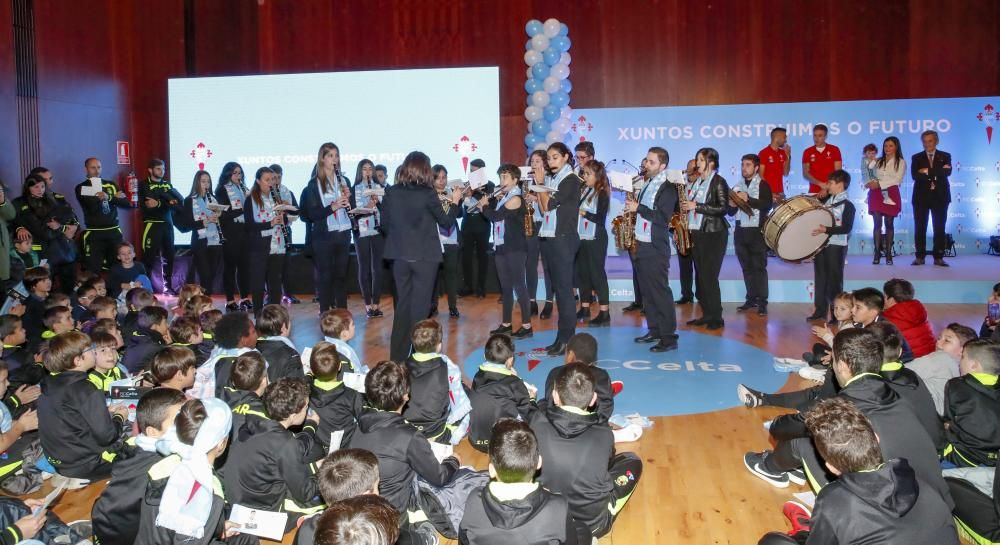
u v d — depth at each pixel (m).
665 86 11.77
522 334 7.15
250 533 3.00
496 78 11.35
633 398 5.22
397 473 3.05
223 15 12.15
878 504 2.21
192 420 2.60
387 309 9.13
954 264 10.06
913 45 11.38
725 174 11.45
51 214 8.38
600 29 11.80
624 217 7.06
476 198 8.34
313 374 3.77
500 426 2.48
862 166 10.68
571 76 11.88
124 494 2.75
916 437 2.92
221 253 9.52
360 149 11.57
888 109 11.14
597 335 7.33
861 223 11.34
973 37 11.29
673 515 3.44
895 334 3.54
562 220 6.16
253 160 11.70
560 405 3.08
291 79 11.60
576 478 2.95
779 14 11.57
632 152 11.57
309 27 12.10
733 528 3.31
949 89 11.38
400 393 3.16
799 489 3.71
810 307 8.88
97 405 3.79
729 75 11.67
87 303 6.11
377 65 12.05
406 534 2.80
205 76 11.93
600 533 3.10
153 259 10.31
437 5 11.94
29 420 3.81
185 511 2.46
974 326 7.52
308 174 11.66
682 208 7.00
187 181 11.80
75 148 10.88
